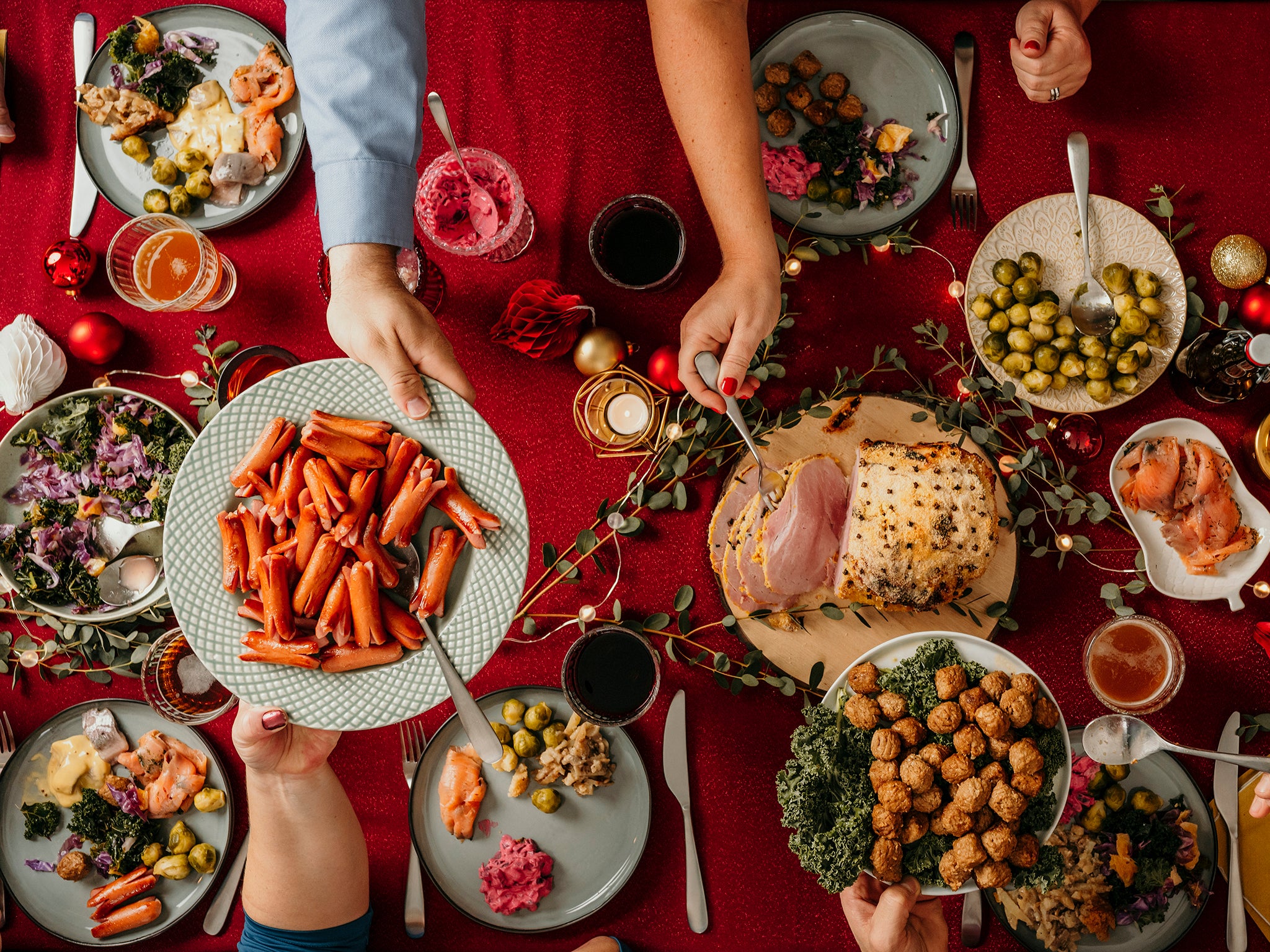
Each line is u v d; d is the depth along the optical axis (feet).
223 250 6.36
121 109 6.08
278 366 6.04
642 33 6.43
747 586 5.80
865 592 5.59
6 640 6.17
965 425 6.07
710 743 6.12
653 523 6.21
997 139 6.34
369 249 4.71
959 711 4.87
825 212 6.19
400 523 4.33
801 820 4.83
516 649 6.20
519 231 6.19
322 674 4.33
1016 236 6.07
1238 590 5.85
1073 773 5.81
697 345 5.42
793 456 6.00
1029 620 6.12
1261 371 5.53
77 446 6.03
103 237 6.41
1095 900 5.74
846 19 6.14
